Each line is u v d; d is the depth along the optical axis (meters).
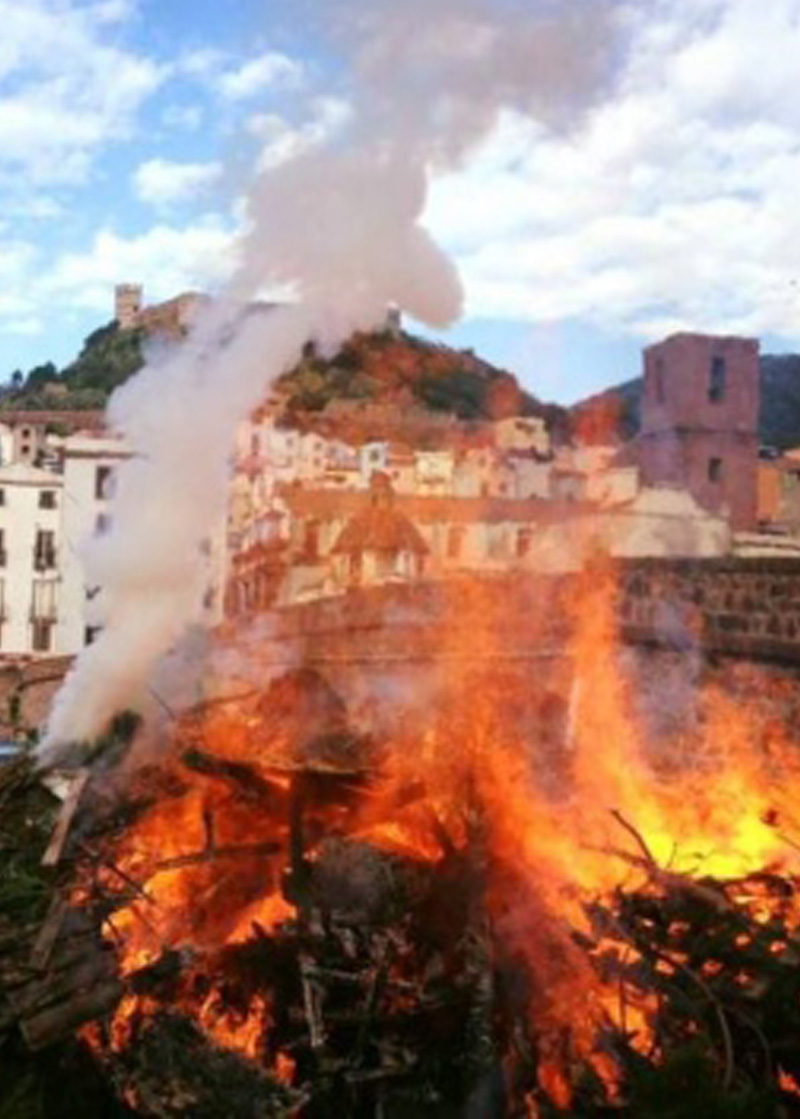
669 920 6.24
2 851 6.79
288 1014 5.80
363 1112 5.49
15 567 41.88
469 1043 5.58
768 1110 4.97
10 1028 5.46
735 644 9.77
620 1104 5.17
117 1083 5.34
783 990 5.66
